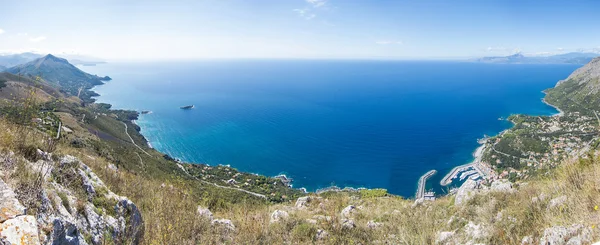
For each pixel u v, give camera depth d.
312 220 10.93
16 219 3.45
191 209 9.44
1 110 6.89
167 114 194.00
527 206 7.29
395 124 173.75
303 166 111.69
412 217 10.69
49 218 4.14
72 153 9.26
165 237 6.51
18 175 4.57
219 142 136.38
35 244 3.32
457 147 131.75
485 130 160.38
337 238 9.31
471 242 7.16
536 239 5.80
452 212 10.45
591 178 6.45
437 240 8.09
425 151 127.12
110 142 64.44
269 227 9.77
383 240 9.02
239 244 7.88
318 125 169.75
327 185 96.81
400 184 96.94
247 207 13.91
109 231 5.77
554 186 7.57
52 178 5.59
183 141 136.38
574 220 5.36
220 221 9.51
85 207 5.54
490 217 8.02
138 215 7.32
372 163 114.50
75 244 4.48
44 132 8.09
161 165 68.00
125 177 11.66
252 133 151.75
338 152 126.19
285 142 137.75
